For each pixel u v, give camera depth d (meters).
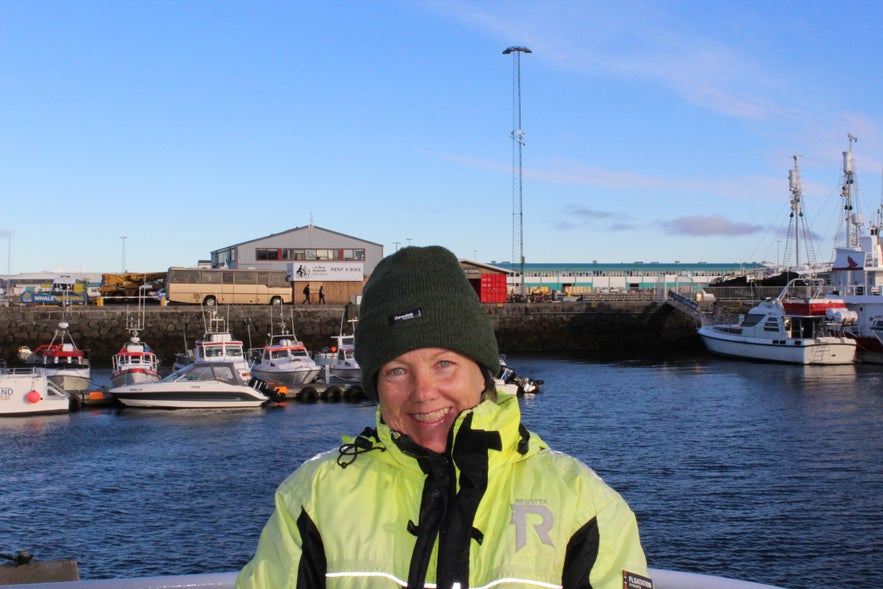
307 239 71.19
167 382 32.12
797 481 18.88
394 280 2.26
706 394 35.84
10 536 14.72
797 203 66.94
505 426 2.02
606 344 63.50
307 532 2.08
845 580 12.66
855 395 35.03
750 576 12.85
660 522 15.56
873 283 52.72
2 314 53.06
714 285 73.94
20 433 26.09
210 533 14.87
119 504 16.91
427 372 2.22
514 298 73.38
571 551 1.97
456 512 1.96
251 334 56.66
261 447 23.53
